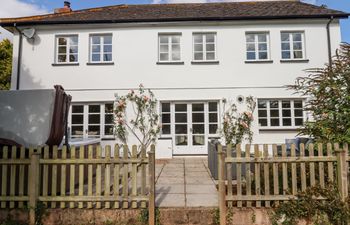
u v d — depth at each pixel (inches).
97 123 493.4
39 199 194.4
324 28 496.4
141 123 482.6
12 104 249.8
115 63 497.4
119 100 489.7
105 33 504.1
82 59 498.9
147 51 498.3
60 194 200.4
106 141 483.5
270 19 494.0
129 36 501.4
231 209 191.2
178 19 491.8
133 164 194.2
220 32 499.5
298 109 489.1
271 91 488.1
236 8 573.6
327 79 241.3
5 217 193.3
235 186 232.8
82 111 496.4
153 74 494.6
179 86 492.1
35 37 504.4
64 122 257.8
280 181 205.5
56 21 493.4
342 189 186.2
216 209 192.5
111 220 192.4
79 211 193.6
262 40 506.9
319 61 491.5
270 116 488.4
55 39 507.2
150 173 191.5
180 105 495.5
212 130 489.4
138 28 502.3
